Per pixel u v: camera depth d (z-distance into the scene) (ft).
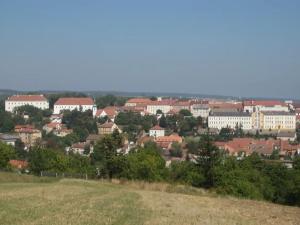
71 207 113.39
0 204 114.73
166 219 102.99
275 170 302.45
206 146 278.05
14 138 624.18
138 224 95.09
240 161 309.22
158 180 275.39
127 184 197.67
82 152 584.81
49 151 328.49
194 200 143.33
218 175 255.09
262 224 105.40
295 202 254.88
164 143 632.38
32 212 103.86
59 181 201.77
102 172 291.38
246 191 236.02
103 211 108.99
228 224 102.27
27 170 324.60
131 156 292.20
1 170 293.84
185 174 277.64
